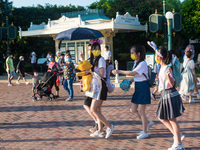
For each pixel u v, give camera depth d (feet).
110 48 63.57
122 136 18.47
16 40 86.69
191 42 98.43
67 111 26.86
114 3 93.20
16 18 102.12
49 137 18.60
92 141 17.57
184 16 79.00
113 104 29.63
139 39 84.38
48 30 65.41
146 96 17.43
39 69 78.54
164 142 17.01
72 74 32.04
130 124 21.47
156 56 15.97
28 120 23.62
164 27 44.78
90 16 67.82
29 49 96.78
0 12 95.14
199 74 54.24
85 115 24.99
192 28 77.61
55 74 33.30
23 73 50.72
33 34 67.41
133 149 15.89
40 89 33.30
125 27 59.31
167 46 45.34
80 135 18.92
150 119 22.86
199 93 32.42
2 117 24.97
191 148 15.83
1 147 16.71
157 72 29.48
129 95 35.17
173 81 15.19
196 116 23.52
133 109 18.20
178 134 15.33
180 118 23.02
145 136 17.92
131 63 66.80
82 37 29.91
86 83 17.43
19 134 19.47
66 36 29.89
